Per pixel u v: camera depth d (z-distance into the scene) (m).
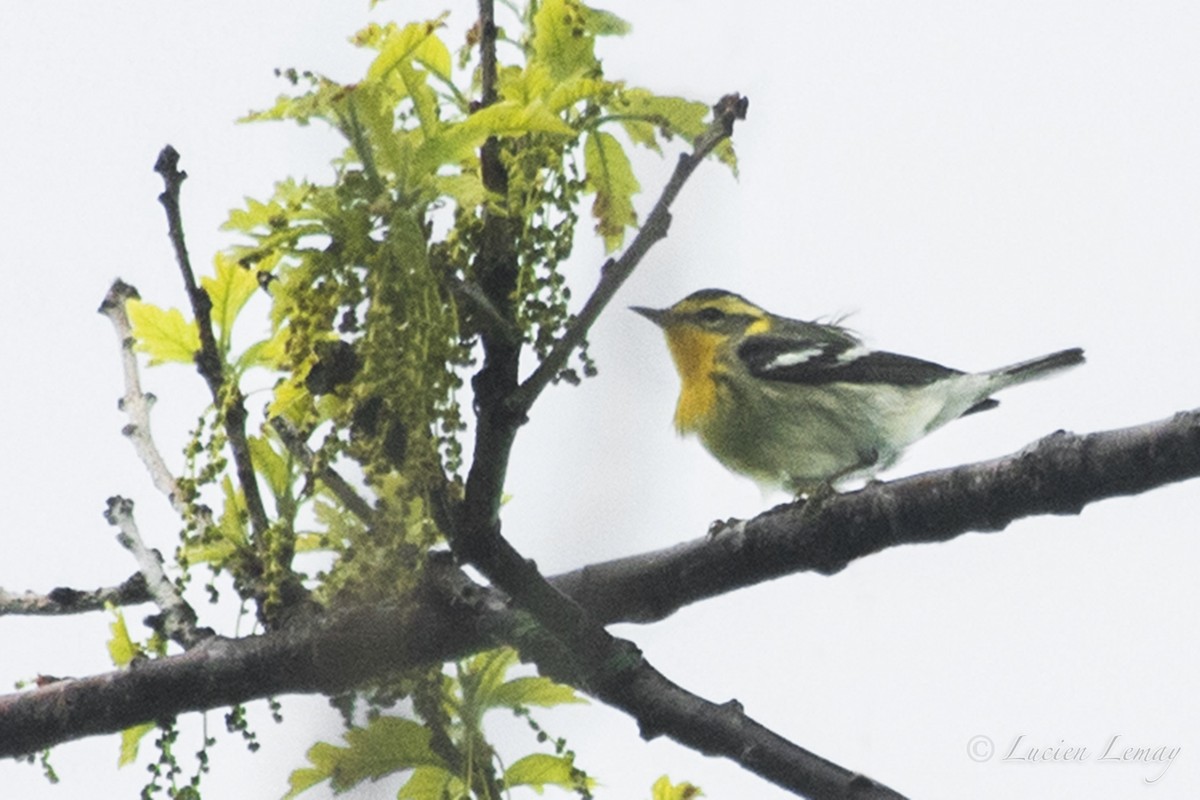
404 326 5.70
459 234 6.11
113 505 7.53
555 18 6.37
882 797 5.70
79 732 6.88
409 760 6.64
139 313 6.77
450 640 6.56
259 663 6.73
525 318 6.14
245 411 6.52
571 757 6.60
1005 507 6.80
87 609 7.34
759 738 5.98
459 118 6.26
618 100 6.40
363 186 5.81
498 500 6.18
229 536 7.04
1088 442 6.64
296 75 5.72
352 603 6.66
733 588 7.43
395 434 5.96
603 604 7.50
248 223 5.86
